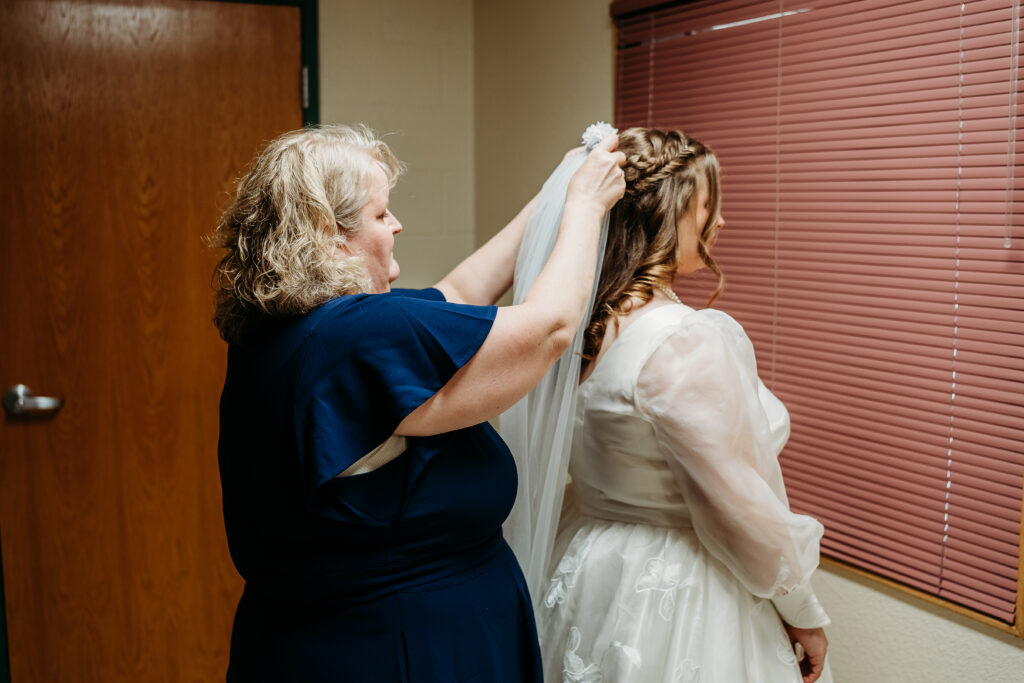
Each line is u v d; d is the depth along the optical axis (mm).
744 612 1375
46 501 2494
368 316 1075
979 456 1578
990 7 1490
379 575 1139
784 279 1915
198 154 2572
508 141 2834
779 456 1968
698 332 1284
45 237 2422
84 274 2473
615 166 1254
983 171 1521
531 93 2697
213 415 2658
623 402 1316
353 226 1148
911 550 1709
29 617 2500
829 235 1810
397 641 1138
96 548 2559
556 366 1391
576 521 1489
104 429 2535
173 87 2525
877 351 1733
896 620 1757
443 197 3004
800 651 1530
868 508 1780
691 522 1371
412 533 1143
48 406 2447
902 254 1671
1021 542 1516
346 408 1079
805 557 1308
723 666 1326
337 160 1140
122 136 2479
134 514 2596
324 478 1061
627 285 1363
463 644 1170
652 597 1332
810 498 1902
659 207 1353
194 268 2590
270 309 1107
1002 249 1508
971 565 1609
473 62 2990
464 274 1517
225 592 2727
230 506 1215
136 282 2531
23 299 2414
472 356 1087
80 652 2568
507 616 1234
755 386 1344
